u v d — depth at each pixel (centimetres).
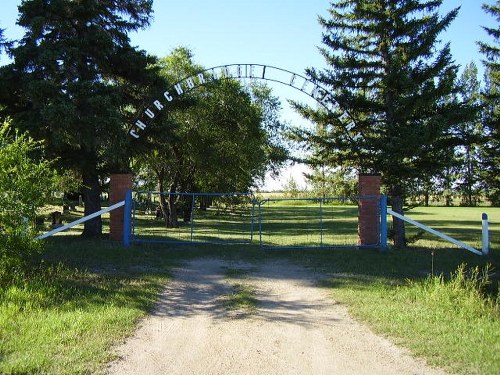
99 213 1316
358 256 1273
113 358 527
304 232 2292
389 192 1543
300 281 975
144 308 732
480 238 1927
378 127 1530
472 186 1767
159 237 1670
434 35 1420
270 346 584
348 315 720
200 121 2433
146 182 2991
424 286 845
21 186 827
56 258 1104
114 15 1543
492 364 509
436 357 538
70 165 1428
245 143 2625
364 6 1486
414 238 1554
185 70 2450
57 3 1375
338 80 1512
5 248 805
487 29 1817
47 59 1307
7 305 681
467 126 1504
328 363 531
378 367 519
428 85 1391
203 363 527
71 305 706
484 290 838
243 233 2177
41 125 1318
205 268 1109
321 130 1565
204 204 4066
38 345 541
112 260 1130
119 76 1588
